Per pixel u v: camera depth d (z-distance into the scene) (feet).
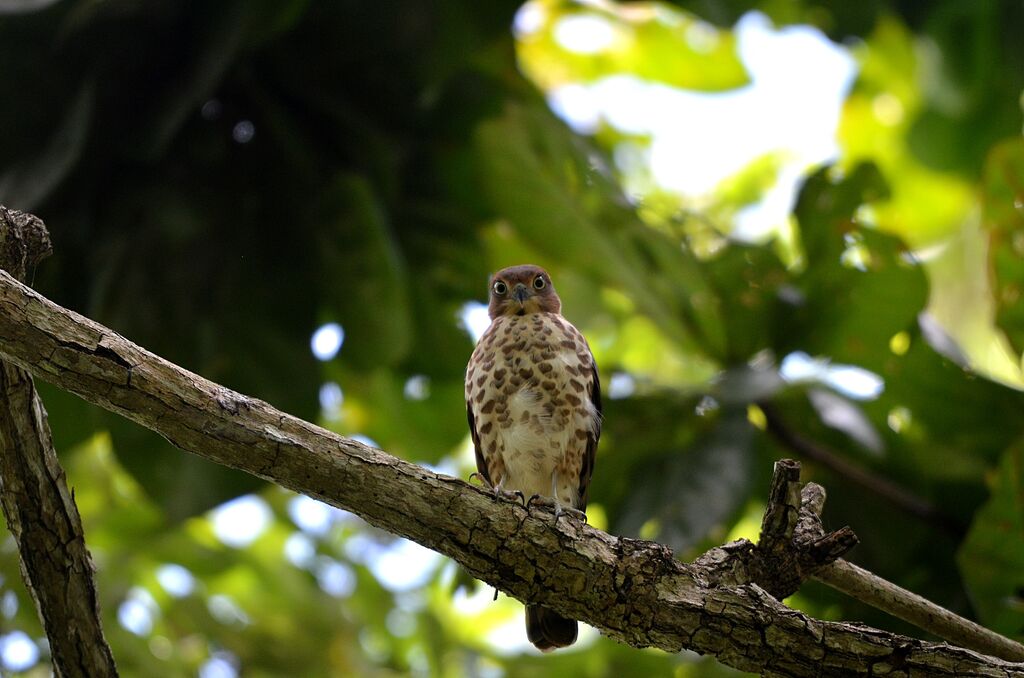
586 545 21.34
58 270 34.58
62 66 33.40
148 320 34.94
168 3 32.94
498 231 41.70
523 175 38.29
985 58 47.24
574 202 38.37
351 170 37.32
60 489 20.16
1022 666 21.04
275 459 20.13
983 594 30.17
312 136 37.24
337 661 46.24
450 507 20.95
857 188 35.42
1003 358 50.70
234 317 35.70
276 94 36.88
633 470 35.22
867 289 35.35
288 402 35.76
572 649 43.47
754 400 33.19
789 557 22.34
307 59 36.24
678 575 21.44
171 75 34.27
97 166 34.60
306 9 35.06
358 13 35.06
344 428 45.57
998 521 29.84
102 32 33.09
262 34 32.91
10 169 33.30
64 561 20.48
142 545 44.01
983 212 32.12
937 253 54.65
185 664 43.52
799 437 35.58
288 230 36.27
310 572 48.16
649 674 41.29
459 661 45.50
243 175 36.24
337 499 20.71
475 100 37.65
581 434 33.99
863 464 36.04
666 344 46.98
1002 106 50.01
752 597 21.29
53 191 33.88
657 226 40.83
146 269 34.94
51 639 21.06
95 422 34.53
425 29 35.14
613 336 49.52
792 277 36.19
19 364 18.71
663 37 50.62
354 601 48.26
